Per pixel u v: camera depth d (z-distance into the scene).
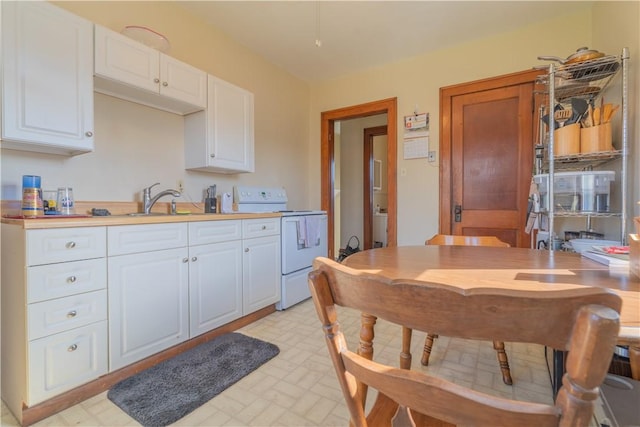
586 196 1.96
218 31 2.79
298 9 2.49
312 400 1.43
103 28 1.77
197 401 1.41
